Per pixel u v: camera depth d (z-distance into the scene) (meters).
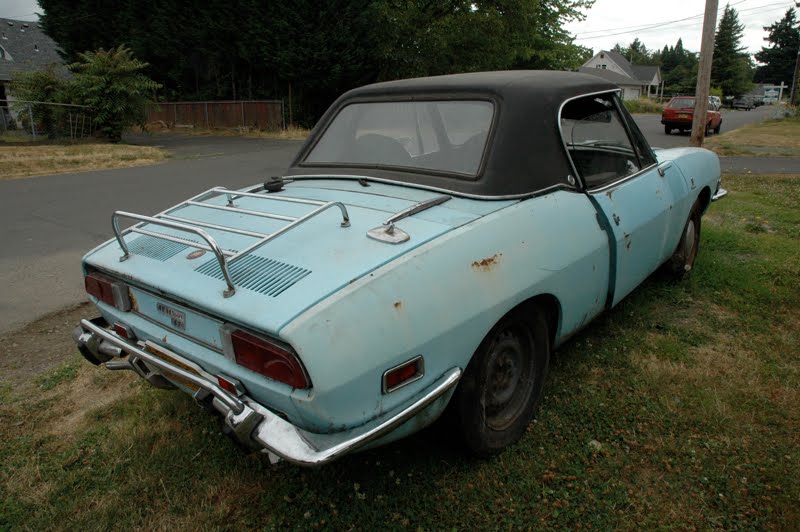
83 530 2.23
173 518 2.28
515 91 2.72
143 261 2.46
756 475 2.41
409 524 2.21
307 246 2.21
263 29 24.23
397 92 3.11
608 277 3.04
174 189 10.03
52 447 2.73
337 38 23.98
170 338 2.26
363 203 2.60
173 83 30.81
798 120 30.28
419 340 1.99
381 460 2.57
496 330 2.34
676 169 4.04
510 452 2.58
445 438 2.41
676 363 3.31
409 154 2.91
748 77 81.75
